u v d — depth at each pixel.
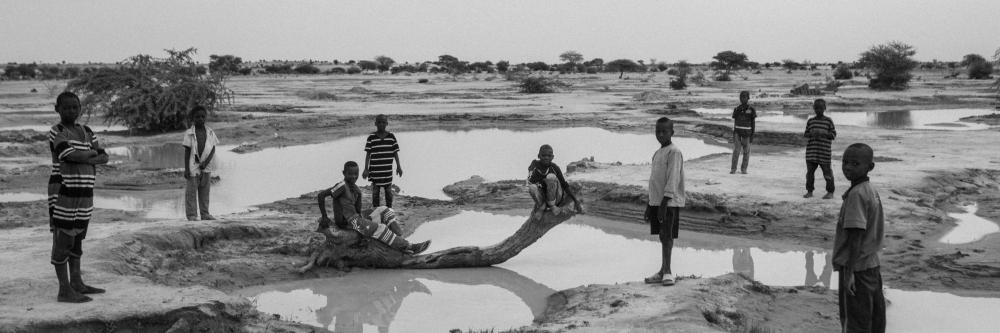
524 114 34.03
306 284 8.76
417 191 15.47
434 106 41.59
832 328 6.61
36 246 8.64
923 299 7.71
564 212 9.21
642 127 29.48
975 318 7.10
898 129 25.31
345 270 9.29
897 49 60.16
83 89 28.44
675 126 29.02
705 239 10.83
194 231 9.72
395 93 58.62
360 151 22.94
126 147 24.20
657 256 10.05
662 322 6.29
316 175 17.94
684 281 7.92
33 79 96.56
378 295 8.36
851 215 5.16
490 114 34.09
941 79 81.00
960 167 15.22
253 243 10.09
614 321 6.42
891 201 11.84
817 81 83.06
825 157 11.83
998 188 13.82
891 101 45.47
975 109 42.16
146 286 7.02
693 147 23.66
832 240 10.37
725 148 23.31
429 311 7.75
